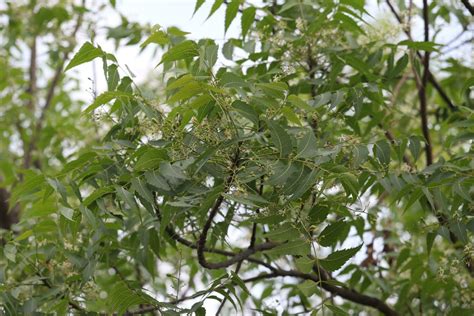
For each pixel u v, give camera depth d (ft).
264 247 12.95
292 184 10.38
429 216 17.17
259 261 15.24
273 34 14.97
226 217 12.34
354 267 15.97
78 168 12.48
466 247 12.28
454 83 19.35
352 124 13.97
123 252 15.65
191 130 10.98
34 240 14.29
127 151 12.05
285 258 17.22
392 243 17.66
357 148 11.55
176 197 11.14
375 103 16.08
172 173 10.37
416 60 15.80
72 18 23.32
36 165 24.63
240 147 10.58
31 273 14.11
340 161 12.23
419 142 12.58
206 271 16.29
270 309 15.19
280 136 10.22
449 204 14.65
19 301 13.55
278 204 11.00
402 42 13.99
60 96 26.68
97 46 11.19
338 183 11.45
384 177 12.21
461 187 11.70
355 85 14.37
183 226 13.15
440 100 21.25
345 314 10.58
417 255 15.15
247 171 10.56
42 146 23.38
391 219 18.34
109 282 16.33
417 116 19.95
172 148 10.85
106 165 12.07
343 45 14.74
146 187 10.88
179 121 11.43
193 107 10.37
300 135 11.28
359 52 14.69
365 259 17.29
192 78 9.98
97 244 13.58
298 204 11.34
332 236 10.66
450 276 14.56
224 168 10.74
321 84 14.40
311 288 10.63
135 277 18.25
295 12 15.38
